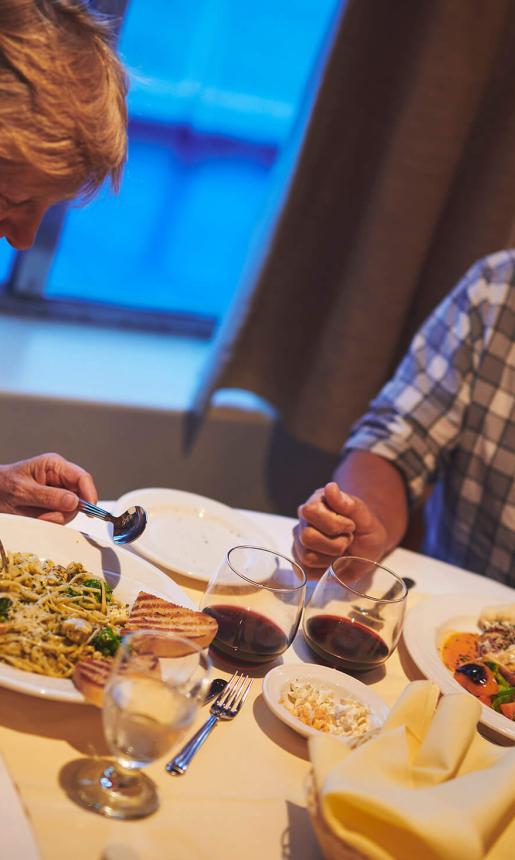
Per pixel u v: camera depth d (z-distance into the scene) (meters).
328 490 1.40
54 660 0.91
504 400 1.98
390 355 2.58
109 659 0.93
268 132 2.75
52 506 1.20
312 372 2.61
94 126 0.90
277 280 2.52
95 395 2.47
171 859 0.76
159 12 2.47
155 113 2.60
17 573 1.03
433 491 2.19
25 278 2.69
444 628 1.33
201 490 2.73
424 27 2.28
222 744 0.93
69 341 2.75
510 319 2.00
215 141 2.71
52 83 0.86
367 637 1.10
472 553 2.03
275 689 1.01
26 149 0.87
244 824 0.83
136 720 0.73
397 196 2.41
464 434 2.02
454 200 2.55
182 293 2.96
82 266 2.79
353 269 2.50
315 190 2.42
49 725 0.87
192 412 2.58
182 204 2.79
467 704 0.90
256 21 2.56
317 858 0.82
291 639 1.05
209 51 2.57
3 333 2.65
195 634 0.98
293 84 2.71
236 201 2.84
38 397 2.38
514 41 2.34
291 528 1.54
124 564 1.13
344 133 2.36
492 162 2.48
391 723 0.88
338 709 1.00
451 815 0.74
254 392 2.67
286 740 0.97
